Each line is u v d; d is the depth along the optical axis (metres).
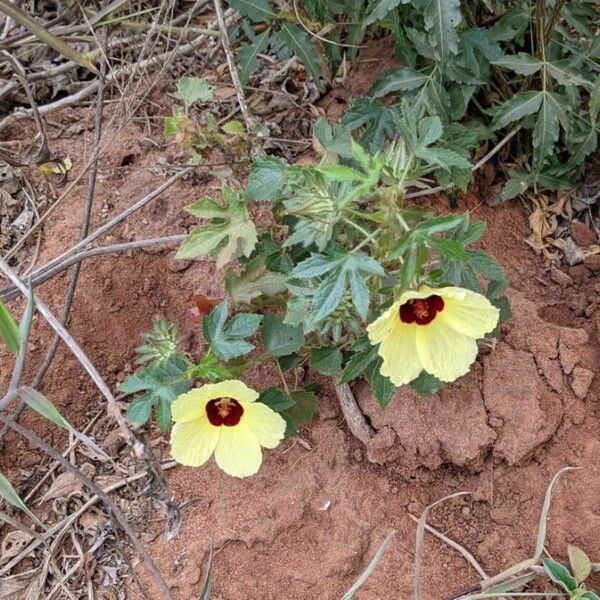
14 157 0.84
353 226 0.68
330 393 0.77
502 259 0.83
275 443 0.68
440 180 0.81
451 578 0.71
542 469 0.74
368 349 0.69
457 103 0.82
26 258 0.81
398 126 0.69
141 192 0.84
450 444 0.73
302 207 0.67
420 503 0.74
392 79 0.81
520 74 0.84
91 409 0.77
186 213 0.82
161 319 0.72
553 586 0.71
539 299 0.82
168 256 0.81
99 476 0.75
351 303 0.68
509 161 0.88
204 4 0.94
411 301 0.64
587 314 0.81
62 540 0.73
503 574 0.69
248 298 0.72
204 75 0.91
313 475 0.74
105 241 0.81
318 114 0.89
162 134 0.87
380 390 0.70
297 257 0.74
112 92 0.90
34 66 0.91
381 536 0.72
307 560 0.72
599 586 0.71
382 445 0.74
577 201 0.86
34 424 0.76
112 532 0.73
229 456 0.68
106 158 0.86
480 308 0.64
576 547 0.71
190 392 0.66
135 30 0.87
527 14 0.82
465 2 0.83
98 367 0.78
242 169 0.79
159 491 0.70
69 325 0.79
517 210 0.86
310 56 0.84
